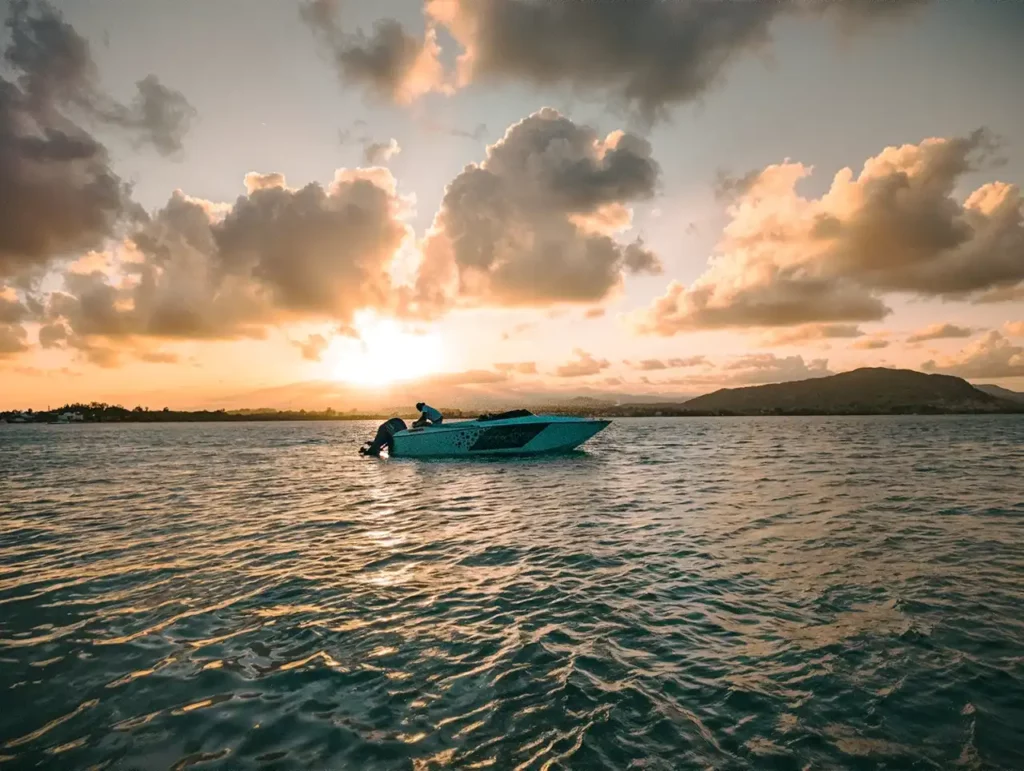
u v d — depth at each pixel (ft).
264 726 13.10
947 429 227.20
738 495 46.19
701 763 11.59
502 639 17.87
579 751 12.01
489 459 87.35
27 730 13.08
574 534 32.55
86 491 55.83
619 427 298.35
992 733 12.53
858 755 11.80
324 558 28.25
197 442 181.37
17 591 23.34
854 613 19.53
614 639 17.69
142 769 11.59
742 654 16.52
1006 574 23.76
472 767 11.53
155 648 17.52
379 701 14.19
